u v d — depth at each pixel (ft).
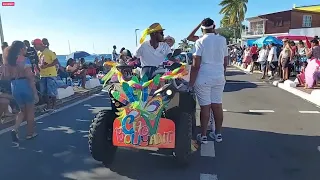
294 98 35.88
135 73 16.06
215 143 19.01
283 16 175.01
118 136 14.78
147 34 16.03
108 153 15.53
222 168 15.31
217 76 17.60
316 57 41.75
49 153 17.52
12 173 14.82
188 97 17.02
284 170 15.10
